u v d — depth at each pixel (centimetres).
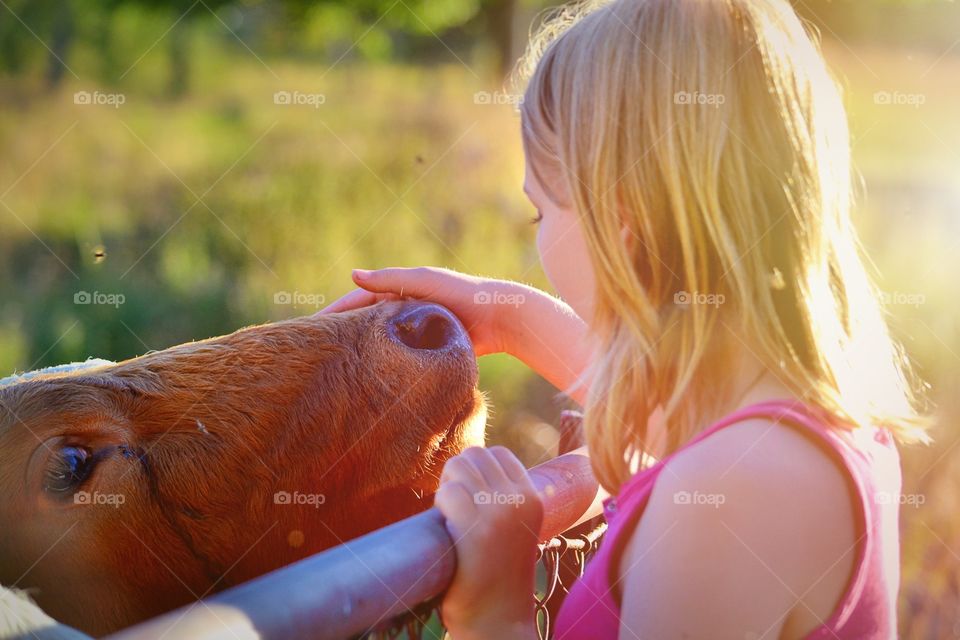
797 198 162
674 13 167
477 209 938
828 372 158
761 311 156
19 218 933
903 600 383
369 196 964
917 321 507
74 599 211
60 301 730
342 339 240
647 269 166
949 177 954
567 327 243
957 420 417
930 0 1641
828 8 1609
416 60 2367
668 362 164
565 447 246
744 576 141
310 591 113
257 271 795
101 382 229
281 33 2411
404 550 133
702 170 159
